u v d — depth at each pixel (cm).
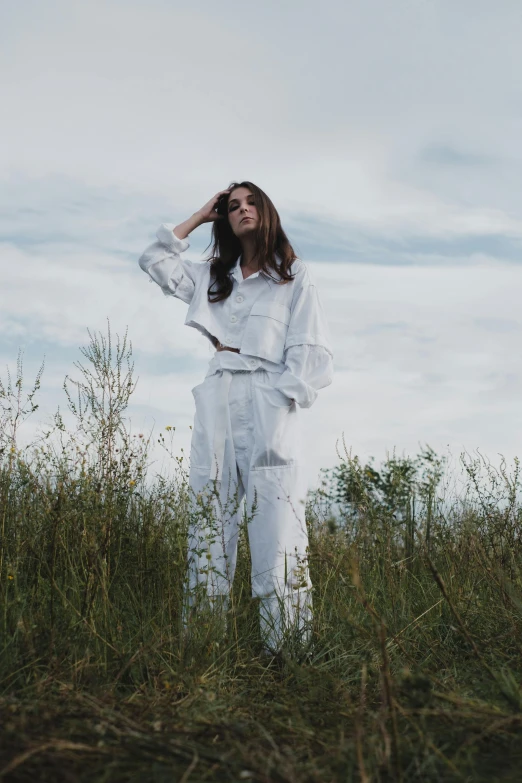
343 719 246
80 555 355
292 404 377
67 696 248
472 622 369
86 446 406
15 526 373
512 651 327
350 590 366
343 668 322
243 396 380
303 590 372
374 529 392
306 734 229
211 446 381
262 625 360
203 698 262
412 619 368
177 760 198
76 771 188
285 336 384
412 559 417
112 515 387
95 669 284
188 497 377
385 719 219
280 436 372
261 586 371
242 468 381
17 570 341
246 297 392
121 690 288
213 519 358
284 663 329
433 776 198
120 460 418
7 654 278
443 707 243
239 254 408
